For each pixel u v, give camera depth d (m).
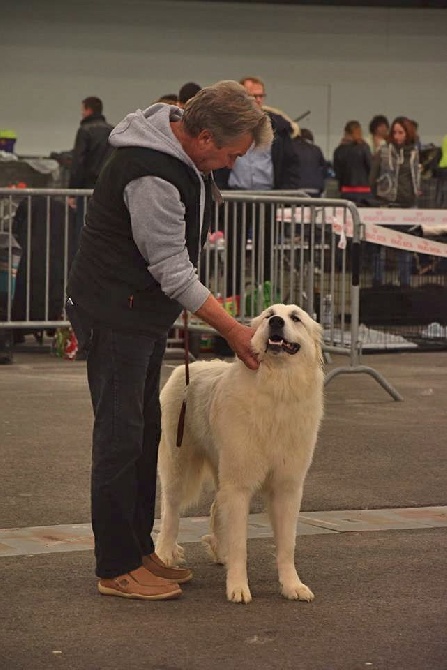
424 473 7.33
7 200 13.66
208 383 5.08
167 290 4.57
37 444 7.93
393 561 5.37
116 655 4.06
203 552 5.56
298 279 11.87
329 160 25.97
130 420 4.66
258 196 11.25
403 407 9.75
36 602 4.65
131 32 24.88
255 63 25.53
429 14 26.08
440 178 19.03
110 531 4.71
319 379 4.87
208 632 4.33
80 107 24.84
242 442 4.74
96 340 4.64
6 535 5.69
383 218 13.81
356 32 25.83
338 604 4.70
